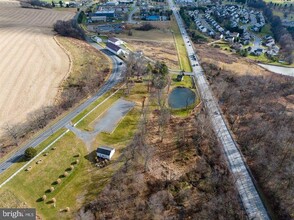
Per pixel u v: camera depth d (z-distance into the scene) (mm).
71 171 75688
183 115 106312
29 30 179875
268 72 156250
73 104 105688
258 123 98562
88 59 143125
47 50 148125
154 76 125250
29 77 121188
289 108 113188
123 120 98688
